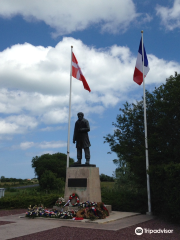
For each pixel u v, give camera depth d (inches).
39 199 723.4
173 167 502.6
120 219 508.1
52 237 337.7
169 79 738.2
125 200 684.1
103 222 447.8
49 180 1596.9
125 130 829.2
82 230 381.7
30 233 361.7
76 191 541.0
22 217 519.8
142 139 778.8
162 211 582.9
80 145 587.5
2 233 361.4
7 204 720.3
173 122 663.1
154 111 765.3
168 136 680.4
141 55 701.3
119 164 1063.0
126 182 1000.2
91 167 551.2
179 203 474.0
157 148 677.3
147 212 608.4
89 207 496.4
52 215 498.0
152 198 636.7
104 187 1058.1
